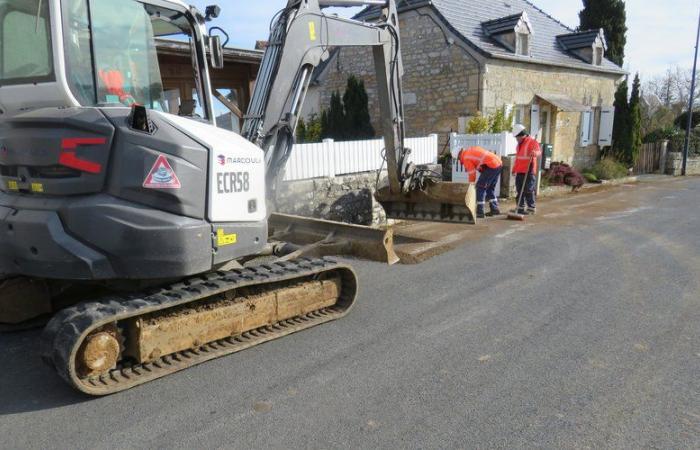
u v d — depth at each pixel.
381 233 5.18
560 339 4.16
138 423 2.99
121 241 3.22
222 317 3.77
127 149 3.23
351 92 15.70
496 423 2.97
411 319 4.63
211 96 4.29
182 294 3.49
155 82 3.84
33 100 3.45
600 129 18.61
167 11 3.94
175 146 3.36
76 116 3.20
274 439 2.82
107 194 3.26
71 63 3.30
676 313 4.71
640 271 6.08
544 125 16.73
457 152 11.81
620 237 8.00
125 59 3.62
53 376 3.62
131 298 3.42
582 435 2.85
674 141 20.45
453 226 8.96
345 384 3.44
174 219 3.37
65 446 2.78
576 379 3.49
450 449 2.73
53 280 4.40
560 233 8.33
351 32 5.95
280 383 3.46
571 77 17.08
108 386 3.26
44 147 3.25
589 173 16.17
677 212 10.45
